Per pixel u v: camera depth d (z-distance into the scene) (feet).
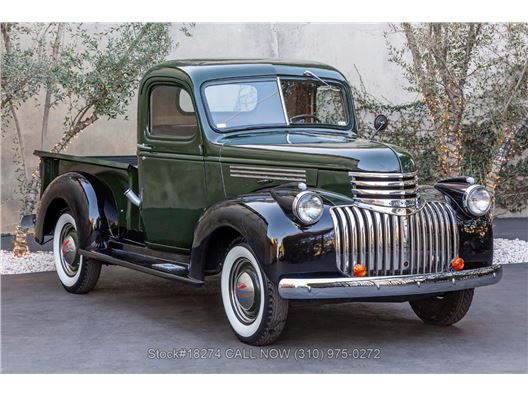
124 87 28.19
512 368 16.16
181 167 20.34
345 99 21.68
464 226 17.80
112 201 22.79
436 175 36.70
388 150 17.43
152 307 21.76
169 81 20.56
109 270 27.14
